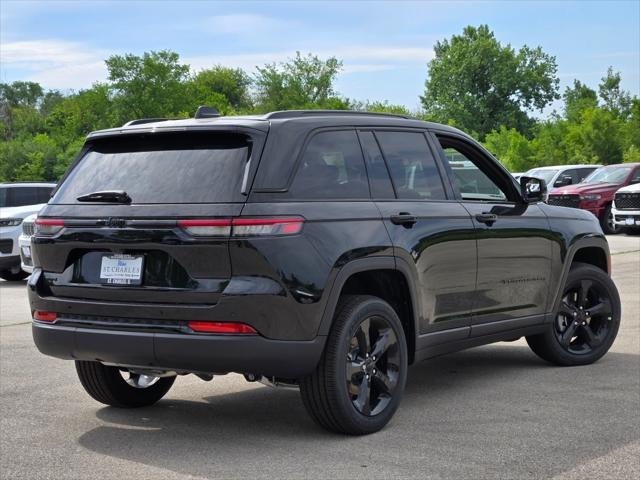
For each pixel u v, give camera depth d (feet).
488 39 335.67
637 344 26.37
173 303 15.67
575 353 23.40
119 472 14.85
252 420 18.29
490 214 20.39
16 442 16.81
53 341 16.97
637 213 71.72
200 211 15.55
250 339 15.33
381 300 17.31
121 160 17.07
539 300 22.06
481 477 14.29
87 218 16.60
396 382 17.53
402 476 14.39
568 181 78.13
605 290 23.75
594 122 198.39
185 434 17.22
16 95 532.32
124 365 16.52
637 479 14.14
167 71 296.51
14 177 229.66
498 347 26.43
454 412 18.54
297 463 15.17
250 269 15.29
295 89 282.97
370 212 17.26
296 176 16.17
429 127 19.84
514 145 233.14
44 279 17.34
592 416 18.07
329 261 15.99
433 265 18.60
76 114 299.99
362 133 18.04
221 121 16.51
